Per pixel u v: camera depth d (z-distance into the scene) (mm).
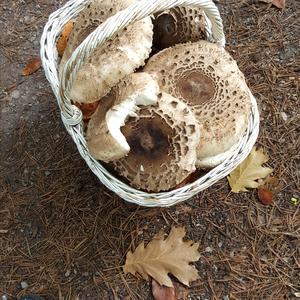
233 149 825
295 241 924
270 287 896
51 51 848
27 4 1110
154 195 783
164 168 783
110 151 750
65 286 895
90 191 952
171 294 884
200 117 812
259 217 940
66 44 892
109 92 816
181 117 778
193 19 879
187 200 950
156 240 905
